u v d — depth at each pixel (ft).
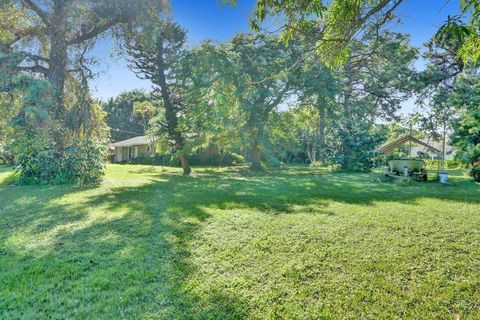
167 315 7.86
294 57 53.36
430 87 65.87
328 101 61.21
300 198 24.36
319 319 7.81
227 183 36.52
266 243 13.11
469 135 38.63
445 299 8.61
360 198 24.45
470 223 16.01
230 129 58.44
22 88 33.17
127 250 12.39
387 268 10.57
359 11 10.18
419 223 16.02
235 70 50.19
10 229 15.42
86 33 38.93
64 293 8.96
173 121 54.54
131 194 26.84
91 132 40.88
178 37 50.90
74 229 15.38
